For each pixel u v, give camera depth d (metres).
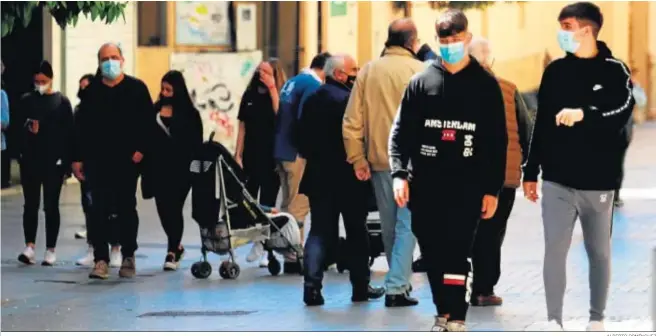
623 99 23.44
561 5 80.44
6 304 30.23
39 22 59.03
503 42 78.56
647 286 30.61
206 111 65.06
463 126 23.03
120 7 30.19
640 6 89.38
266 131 36.50
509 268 34.50
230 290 32.03
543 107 23.77
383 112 27.52
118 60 33.47
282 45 66.31
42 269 36.19
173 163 35.56
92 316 28.48
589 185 23.59
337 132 28.28
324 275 33.78
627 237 39.72
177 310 29.08
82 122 33.78
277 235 34.34
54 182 36.78
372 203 33.34
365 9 71.69
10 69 58.56
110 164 33.66
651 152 68.75
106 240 34.28
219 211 34.03
